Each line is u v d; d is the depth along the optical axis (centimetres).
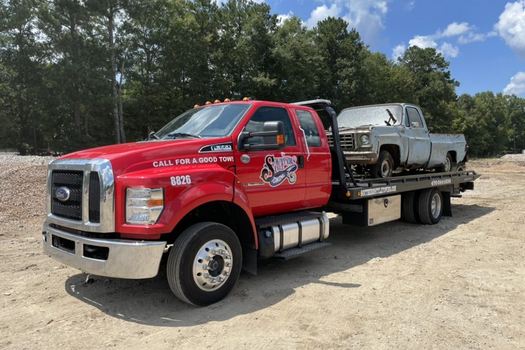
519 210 1141
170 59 4075
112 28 3759
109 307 463
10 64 3994
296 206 603
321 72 4747
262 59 4334
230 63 4306
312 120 646
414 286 529
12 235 815
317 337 390
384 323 421
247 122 536
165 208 426
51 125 4059
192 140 489
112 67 3762
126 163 432
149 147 456
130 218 421
